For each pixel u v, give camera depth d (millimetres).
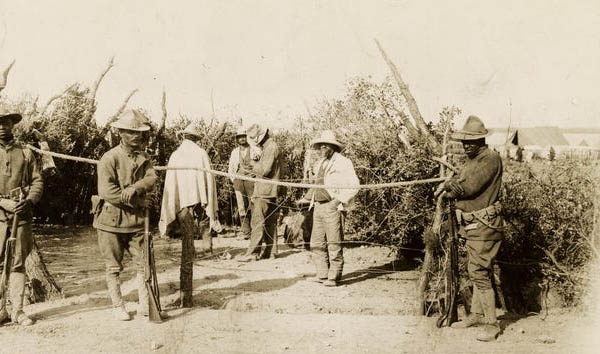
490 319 5207
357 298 6594
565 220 6332
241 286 7234
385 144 8172
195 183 8383
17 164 5730
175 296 6730
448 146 6938
